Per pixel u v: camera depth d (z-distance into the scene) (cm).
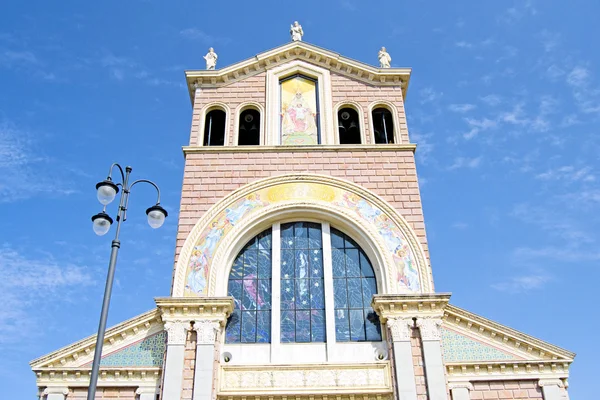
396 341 2586
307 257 2927
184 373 2527
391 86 3491
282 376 2564
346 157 3173
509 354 2662
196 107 3409
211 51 3675
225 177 3108
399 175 3119
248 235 2970
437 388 2481
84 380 2597
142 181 2162
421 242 2900
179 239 2911
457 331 2709
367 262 2916
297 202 3000
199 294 2755
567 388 2600
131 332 2697
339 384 2545
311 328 2736
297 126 3362
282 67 3544
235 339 2711
